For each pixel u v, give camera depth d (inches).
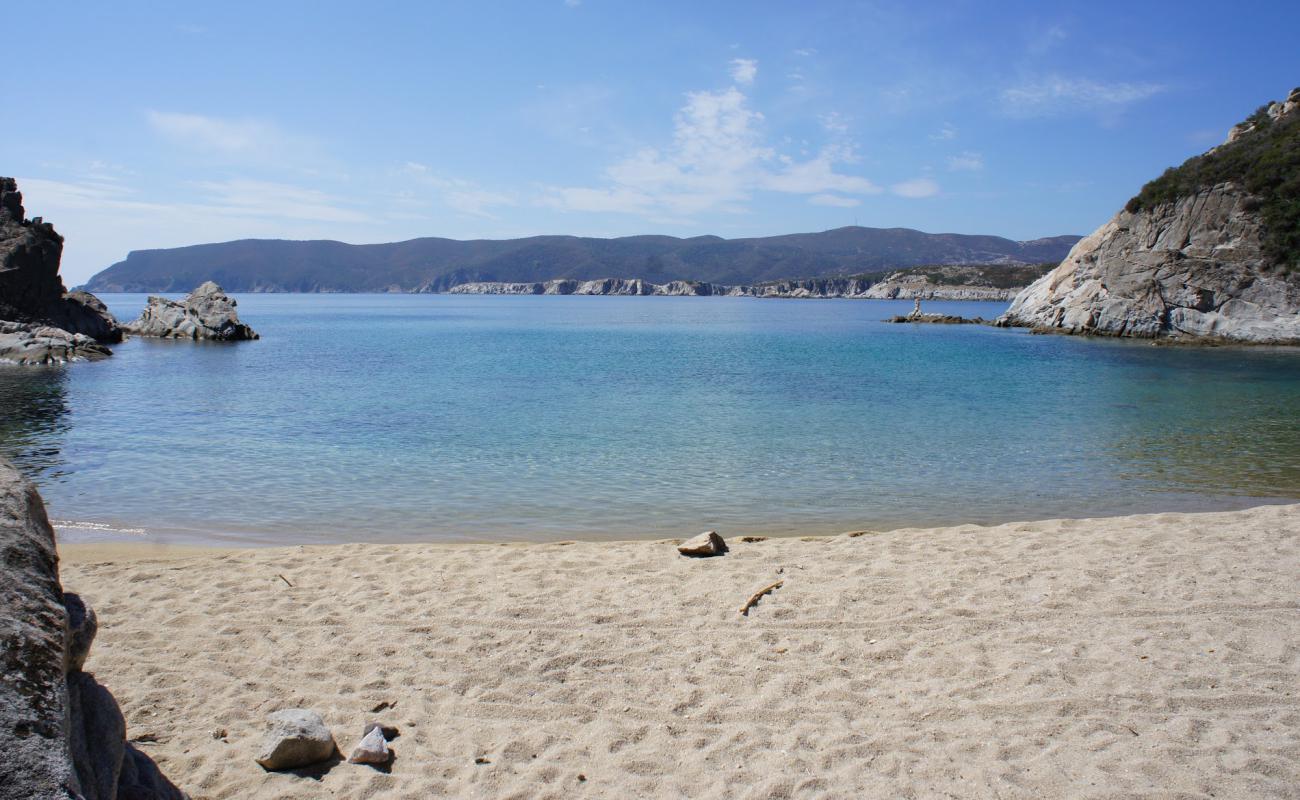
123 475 548.7
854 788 163.5
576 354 1807.3
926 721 190.9
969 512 456.1
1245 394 1037.8
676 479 542.9
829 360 1625.2
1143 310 2217.0
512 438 701.3
